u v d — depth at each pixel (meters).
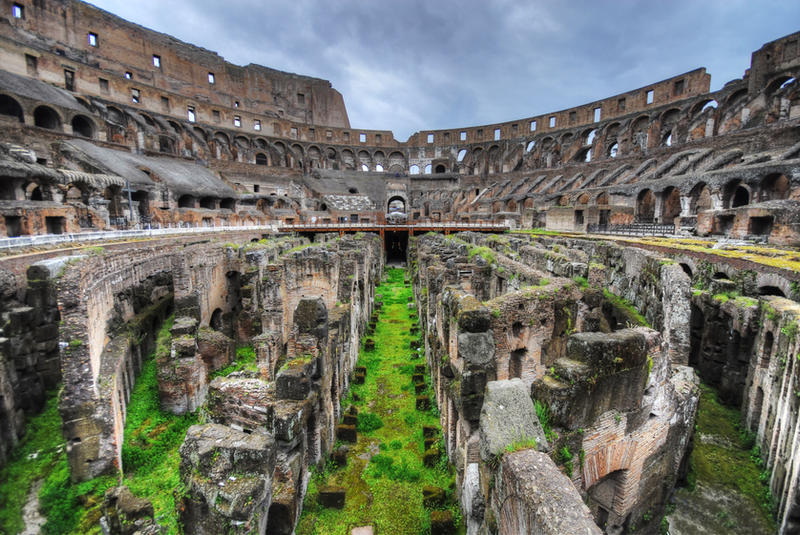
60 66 61.66
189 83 87.88
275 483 8.23
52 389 14.16
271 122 94.69
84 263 12.17
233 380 9.36
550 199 66.44
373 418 13.48
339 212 75.62
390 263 57.66
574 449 6.47
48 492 10.17
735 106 57.25
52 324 14.20
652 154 62.31
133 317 17.75
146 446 12.05
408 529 9.16
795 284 13.65
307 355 9.95
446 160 103.75
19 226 23.94
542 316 10.61
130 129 60.31
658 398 7.68
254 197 66.19
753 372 12.38
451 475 10.62
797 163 30.94
